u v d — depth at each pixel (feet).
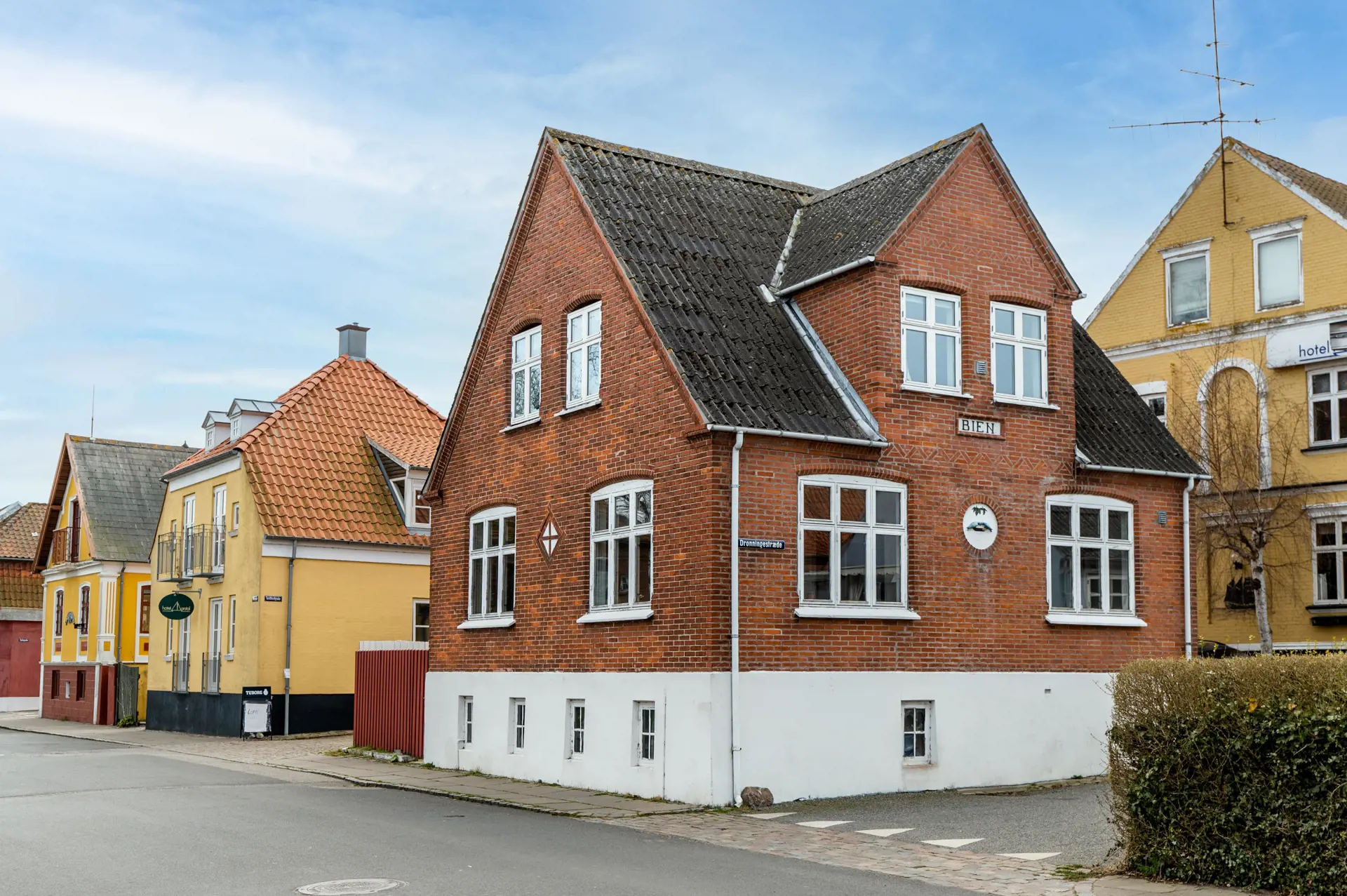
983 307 62.64
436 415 113.60
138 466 150.92
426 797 58.34
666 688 55.52
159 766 75.31
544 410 66.39
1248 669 33.35
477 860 39.09
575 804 53.83
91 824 47.85
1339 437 87.61
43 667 155.33
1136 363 101.04
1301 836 31.68
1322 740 31.55
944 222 61.87
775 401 57.21
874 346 59.26
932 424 60.18
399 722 78.13
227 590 103.60
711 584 53.72
